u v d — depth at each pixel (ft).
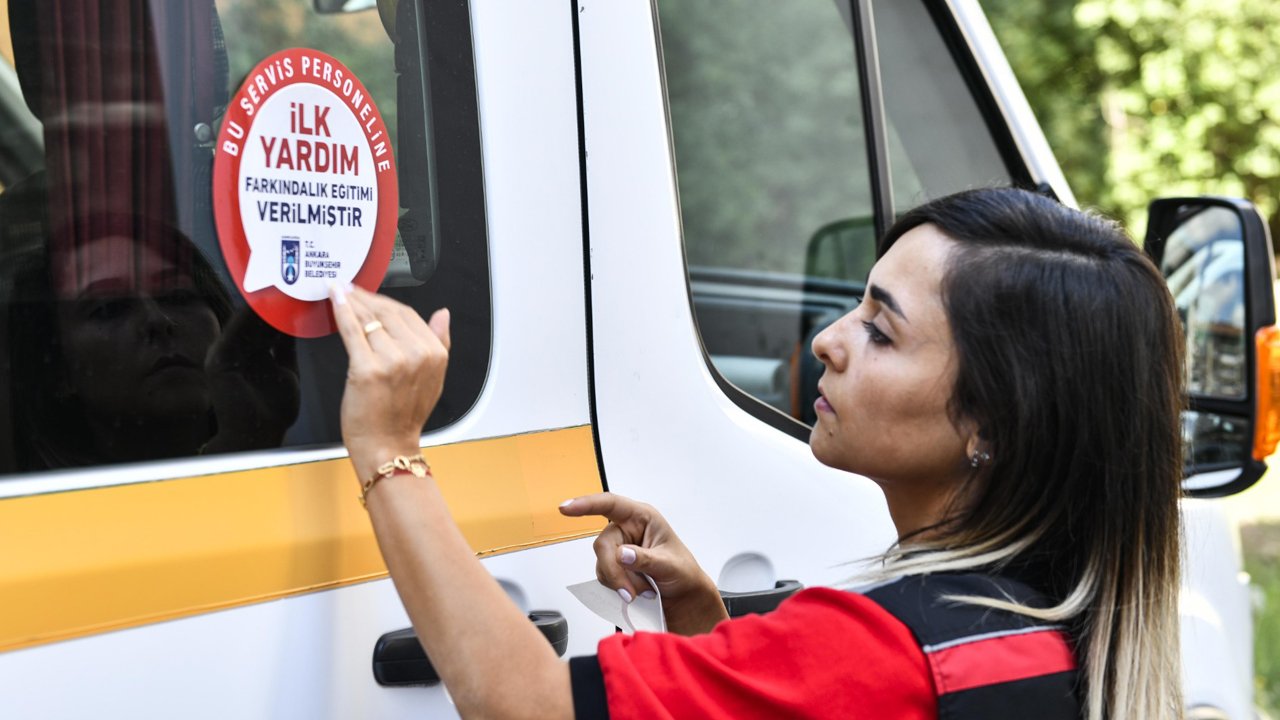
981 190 4.18
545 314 4.69
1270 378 7.04
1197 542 7.45
